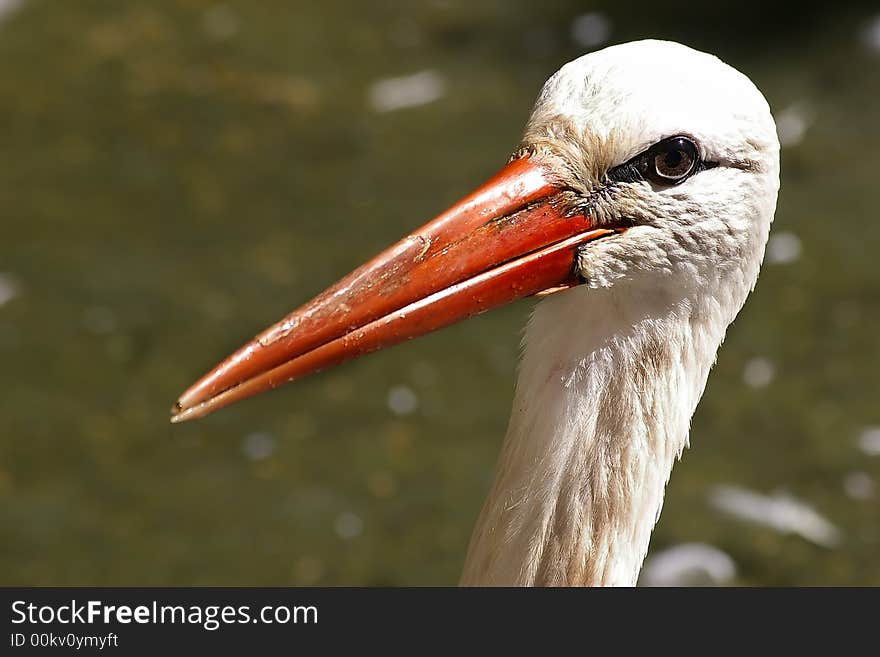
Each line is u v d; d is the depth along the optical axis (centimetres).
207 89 1223
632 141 418
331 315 427
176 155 1148
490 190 429
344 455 902
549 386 445
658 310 435
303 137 1173
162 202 1099
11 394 933
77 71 1237
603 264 428
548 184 427
